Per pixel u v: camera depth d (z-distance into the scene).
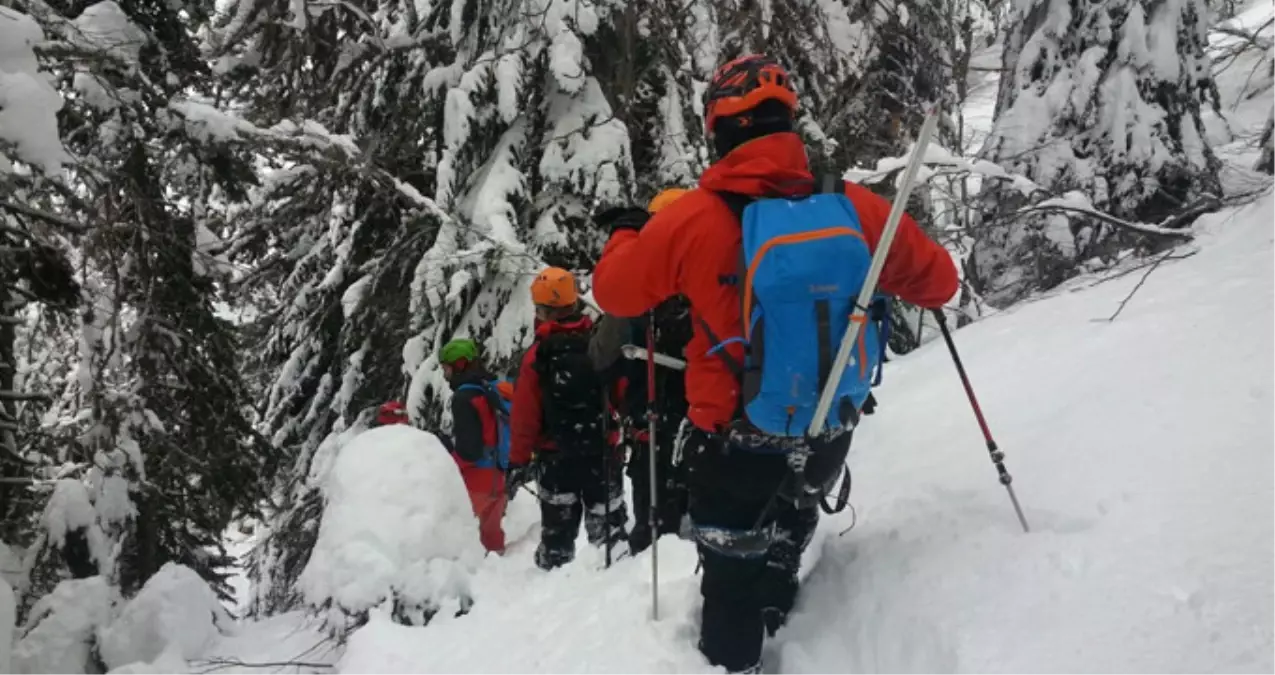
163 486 6.39
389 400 7.45
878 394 5.00
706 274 2.13
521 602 3.31
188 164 5.88
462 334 6.29
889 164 5.98
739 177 2.14
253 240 8.66
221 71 6.14
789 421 2.07
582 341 4.06
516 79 6.06
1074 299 5.00
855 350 2.06
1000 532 2.39
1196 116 7.25
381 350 7.53
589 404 4.05
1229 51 9.36
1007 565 2.19
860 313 1.95
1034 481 2.65
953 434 3.46
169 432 6.58
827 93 7.96
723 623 2.40
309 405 8.30
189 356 6.57
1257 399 2.56
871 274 1.95
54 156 3.60
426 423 6.41
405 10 7.14
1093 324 4.18
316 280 8.18
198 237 6.73
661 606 2.83
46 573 5.08
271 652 3.53
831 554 2.78
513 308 6.12
